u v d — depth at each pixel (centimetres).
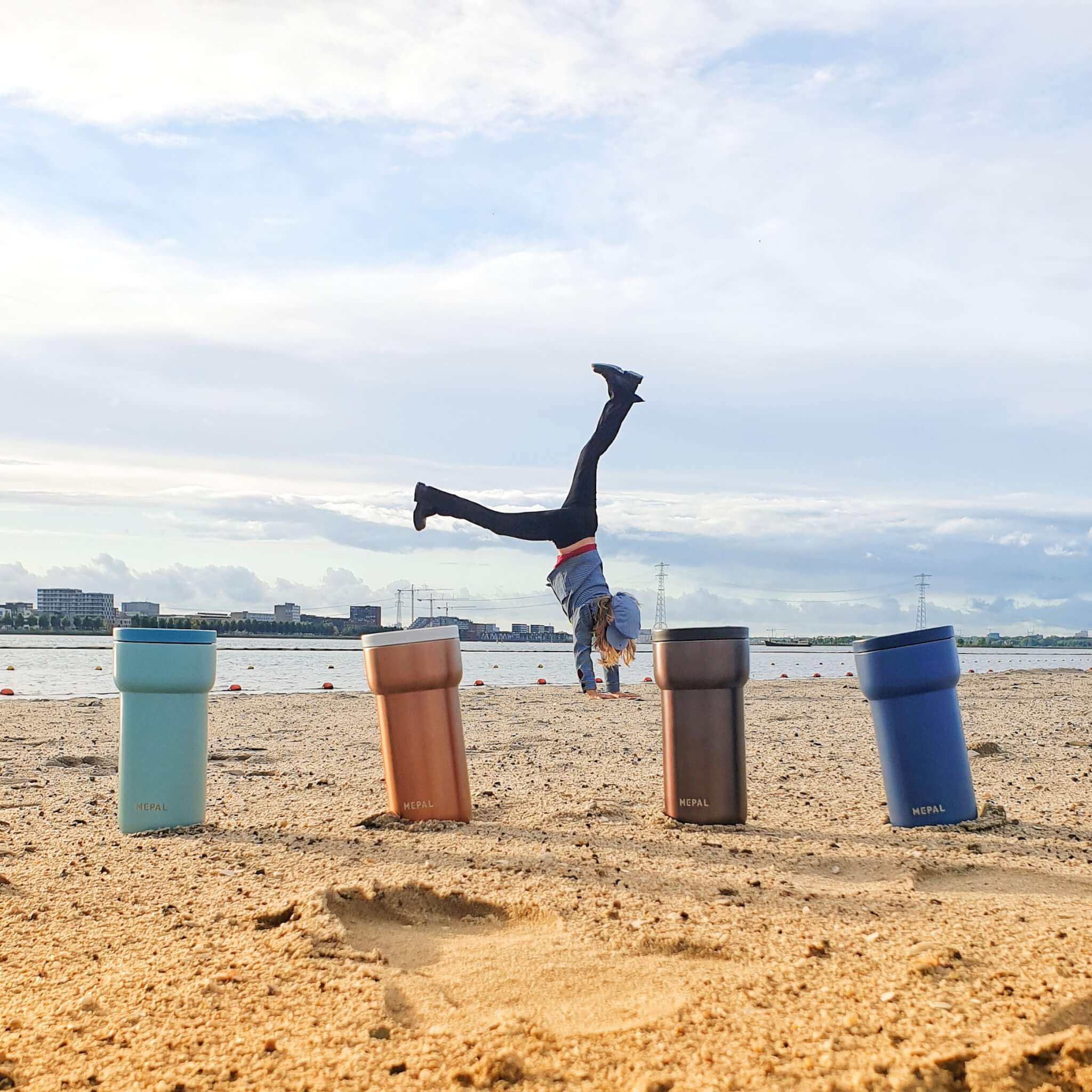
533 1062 253
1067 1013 267
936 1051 246
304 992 298
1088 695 1518
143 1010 287
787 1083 236
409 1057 256
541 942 348
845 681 2072
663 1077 240
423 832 530
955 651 547
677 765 556
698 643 546
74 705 1412
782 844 499
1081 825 540
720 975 309
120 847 500
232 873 442
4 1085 245
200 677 551
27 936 358
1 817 589
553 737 1009
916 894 400
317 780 737
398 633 559
